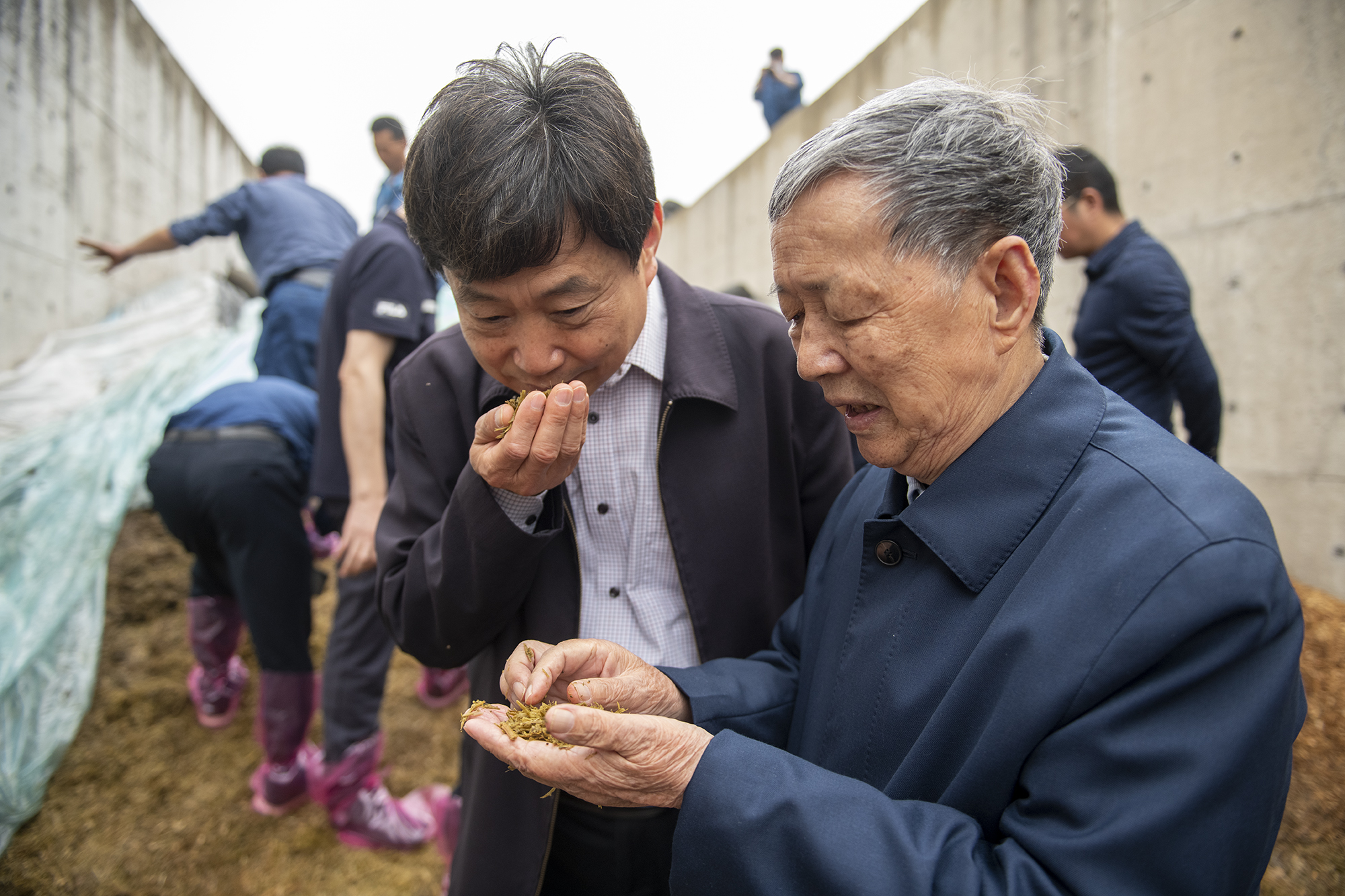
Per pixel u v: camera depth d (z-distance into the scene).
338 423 2.27
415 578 1.12
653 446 1.19
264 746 2.33
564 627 1.18
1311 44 2.65
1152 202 3.30
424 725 2.83
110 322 4.52
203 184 6.55
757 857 0.70
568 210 0.84
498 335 0.95
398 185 3.57
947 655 0.76
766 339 1.24
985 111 0.71
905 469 0.83
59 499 2.88
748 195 8.23
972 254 0.70
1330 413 2.67
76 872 2.11
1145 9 3.28
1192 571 0.61
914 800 0.73
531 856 1.18
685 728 0.79
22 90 3.79
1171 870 0.58
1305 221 2.71
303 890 2.11
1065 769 0.63
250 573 2.26
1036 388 0.77
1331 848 1.92
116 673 2.83
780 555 1.31
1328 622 2.53
